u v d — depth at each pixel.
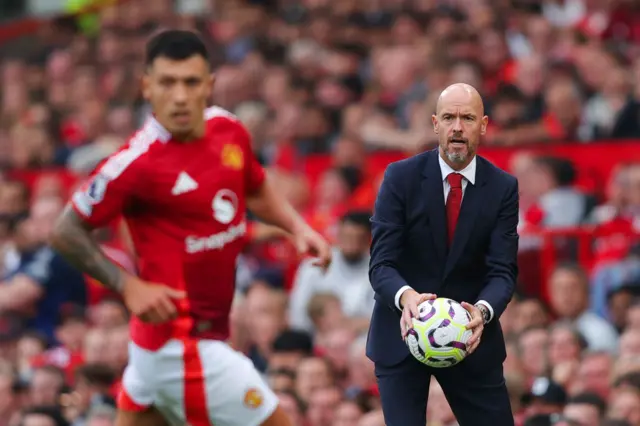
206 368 21.77
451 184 21.80
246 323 41.31
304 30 68.88
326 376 35.91
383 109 56.41
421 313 21.36
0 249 51.84
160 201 21.34
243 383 21.86
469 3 65.56
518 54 59.69
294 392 36.03
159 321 20.81
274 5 74.19
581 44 57.59
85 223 21.09
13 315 47.59
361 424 33.31
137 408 22.31
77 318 45.09
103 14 79.69
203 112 21.16
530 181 43.41
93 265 21.03
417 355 21.45
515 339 36.91
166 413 22.31
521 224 42.53
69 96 70.62
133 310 20.73
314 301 41.50
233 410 21.91
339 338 38.69
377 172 49.66
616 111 51.00
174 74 20.80
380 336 22.48
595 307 39.88
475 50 58.94
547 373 35.34
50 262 48.00
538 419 31.91
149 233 21.58
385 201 21.97
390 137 51.66
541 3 64.38
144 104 64.31
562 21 64.38
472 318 21.34
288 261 45.06
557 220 42.72
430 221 21.84
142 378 22.06
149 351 21.81
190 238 21.50
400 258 22.17
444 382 22.52
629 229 40.56
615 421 31.44
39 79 73.81
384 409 22.41
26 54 82.56
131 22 76.56
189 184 21.36
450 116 21.38
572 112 48.56
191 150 21.47
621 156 44.50
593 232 40.84
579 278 38.28
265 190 23.06
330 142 54.72
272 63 65.88
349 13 69.25
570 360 35.31
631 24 61.44
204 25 73.81
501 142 47.34
